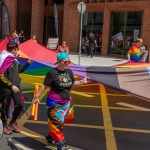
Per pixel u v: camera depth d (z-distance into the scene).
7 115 7.28
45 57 12.52
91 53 28.28
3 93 7.04
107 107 10.59
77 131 7.85
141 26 28.53
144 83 10.75
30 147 6.63
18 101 7.15
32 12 37.72
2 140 6.93
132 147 6.91
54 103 6.21
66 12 33.97
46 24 39.62
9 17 39.25
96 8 31.59
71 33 33.69
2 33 39.84
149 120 9.16
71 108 6.48
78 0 32.75
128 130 8.13
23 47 12.57
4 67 6.88
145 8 27.95
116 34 30.53
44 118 8.84
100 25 31.73
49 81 6.26
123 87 10.83
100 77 10.91
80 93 12.73
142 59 20.69
